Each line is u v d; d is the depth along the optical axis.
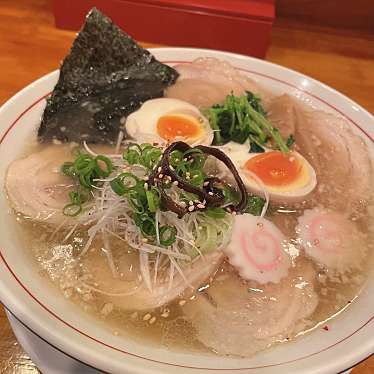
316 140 0.29
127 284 0.22
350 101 0.32
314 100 0.33
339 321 0.22
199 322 0.21
